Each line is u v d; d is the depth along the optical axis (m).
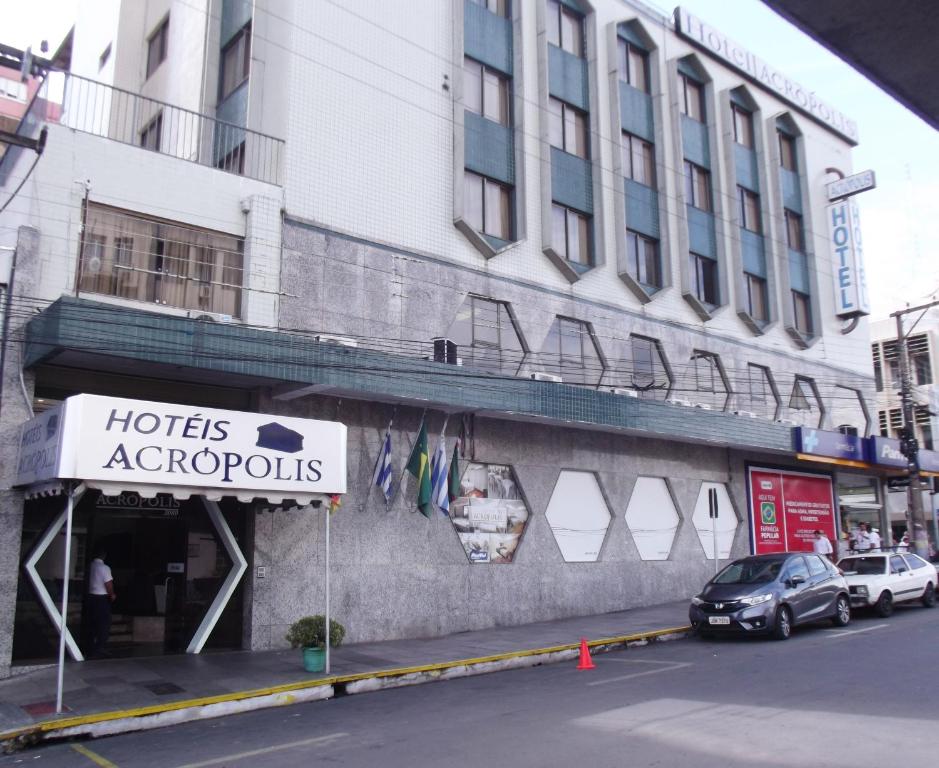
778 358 26.12
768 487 24.64
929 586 19.78
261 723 9.34
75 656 12.21
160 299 13.48
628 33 23.30
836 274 29.22
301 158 15.33
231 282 14.27
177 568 13.42
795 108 29.02
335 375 13.55
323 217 15.44
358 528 14.97
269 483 11.28
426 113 17.62
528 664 13.26
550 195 19.50
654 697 9.59
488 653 13.34
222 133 16.72
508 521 17.58
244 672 11.55
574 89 21.20
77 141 12.91
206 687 10.59
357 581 14.77
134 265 13.29
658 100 23.38
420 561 15.75
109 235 13.12
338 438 12.15
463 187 17.67
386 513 15.40
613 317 20.80
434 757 7.19
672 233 23.17
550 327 19.25
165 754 8.02
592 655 14.14
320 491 11.82
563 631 15.95
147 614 13.12
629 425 18.70
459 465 16.77
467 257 17.78
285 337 13.04
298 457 11.64
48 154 12.60
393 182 16.69
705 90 25.48
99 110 17.11
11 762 7.99
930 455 28.33
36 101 12.68
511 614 17.08
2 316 11.96
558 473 18.64
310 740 8.23
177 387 13.46
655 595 20.34
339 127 15.99
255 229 14.39
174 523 13.52
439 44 18.20
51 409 10.53
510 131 19.41
